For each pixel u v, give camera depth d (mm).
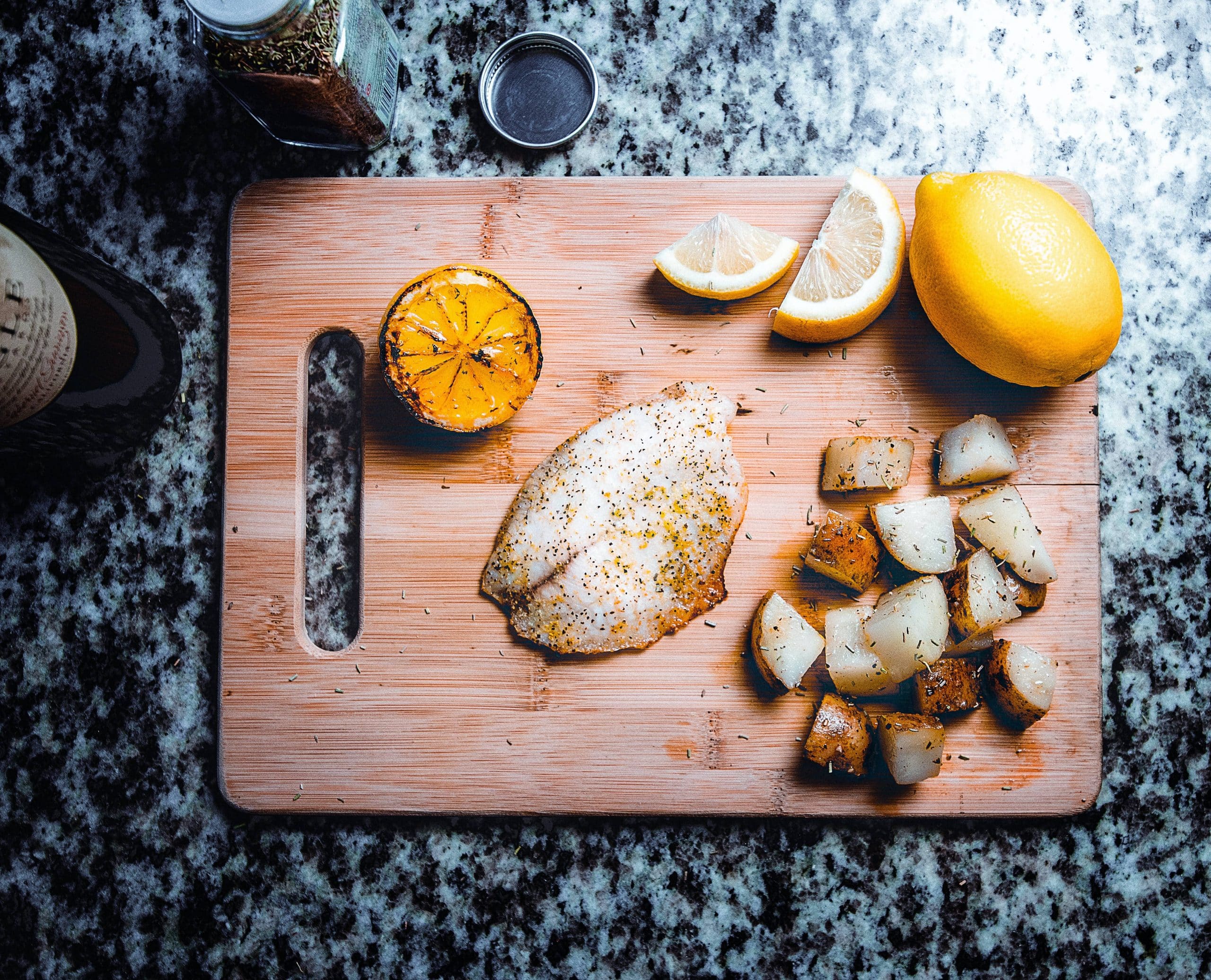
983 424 462
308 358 485
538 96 490
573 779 467
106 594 487
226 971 480
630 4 494
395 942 481
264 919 481
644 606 466
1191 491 488
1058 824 480
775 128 493
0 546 489
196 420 489
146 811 483
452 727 469
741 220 470
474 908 480
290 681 470
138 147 492
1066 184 476
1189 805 481
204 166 491
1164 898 479
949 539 459
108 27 494
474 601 471
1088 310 421
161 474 488
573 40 495
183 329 490
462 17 494
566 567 464
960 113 493
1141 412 490
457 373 457
